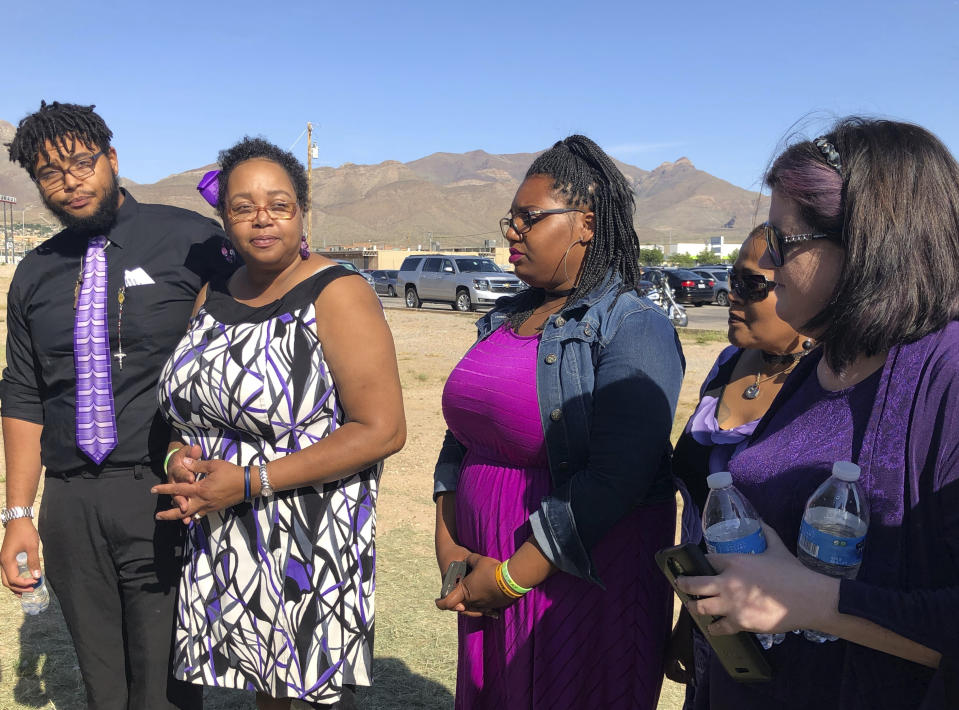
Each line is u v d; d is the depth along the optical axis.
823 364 1.49
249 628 2.21
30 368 2.66
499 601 2.03
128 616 2.62
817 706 1.37
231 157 2.23
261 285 2.31
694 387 10.82
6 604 4.35
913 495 1.23
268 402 2.13
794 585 1.24
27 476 2.67
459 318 21.50
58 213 2.51
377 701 3.33
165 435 2.59
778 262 1.39
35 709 3.33
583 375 2.01
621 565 2.03
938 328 1.25
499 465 2.17
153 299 2.57
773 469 1.46
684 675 2.29
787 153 1.40
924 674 1.26
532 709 2.04
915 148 1.26
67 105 2.48
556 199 2.07
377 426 2.15
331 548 2.20
